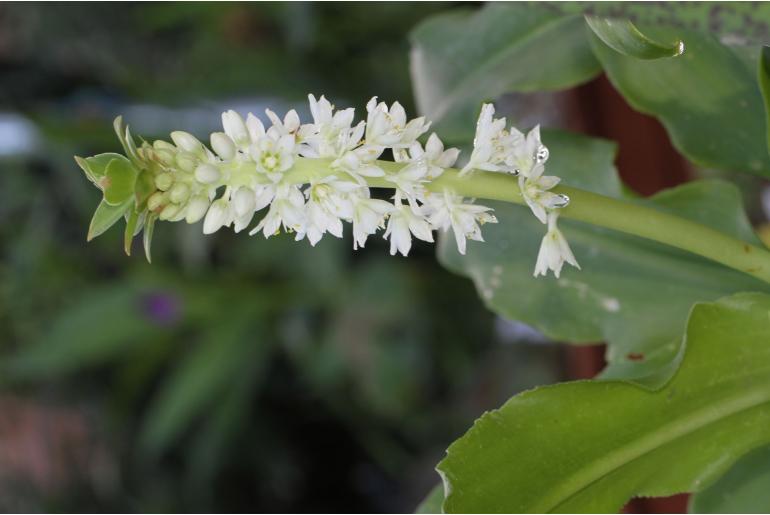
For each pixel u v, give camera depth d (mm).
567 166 701
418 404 1595
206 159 552
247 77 1492
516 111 1188
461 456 585
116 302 1541
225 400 1556
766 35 562
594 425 591
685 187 669
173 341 1624
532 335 1513
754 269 589
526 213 714
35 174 1669
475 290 1538
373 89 1534
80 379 1700
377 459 1711
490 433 587
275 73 1496
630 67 668
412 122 567
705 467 606
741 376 602
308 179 554
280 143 547
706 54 656
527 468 589
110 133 1426
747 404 601
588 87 924
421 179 560
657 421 595
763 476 635
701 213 669
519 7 710
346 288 1493
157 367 1675
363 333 1475
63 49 1671
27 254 1655
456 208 565
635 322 688
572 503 594
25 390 1694
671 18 568
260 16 1531
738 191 663
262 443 1695
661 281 687
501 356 1563
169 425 1468
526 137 595
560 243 571
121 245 1622
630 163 896
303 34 1429
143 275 1547
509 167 567
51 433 1681
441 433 1622
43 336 1578
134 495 1669
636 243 689
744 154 668
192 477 1654
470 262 727
